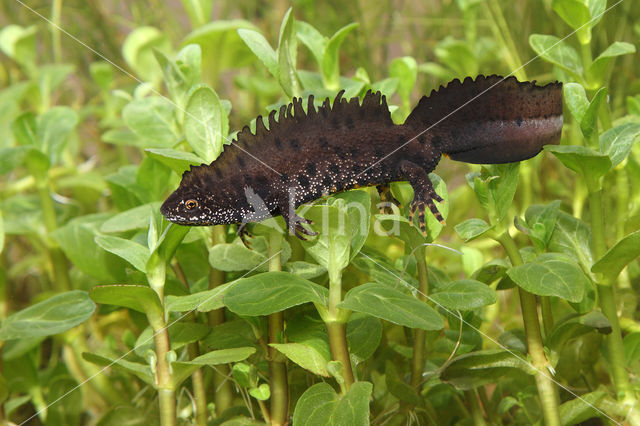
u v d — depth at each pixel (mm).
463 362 476
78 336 568
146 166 528
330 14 789
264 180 451
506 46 653
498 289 486
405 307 427
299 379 500
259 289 436
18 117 575
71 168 705
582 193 577
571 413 476
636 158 531
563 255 460
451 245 601
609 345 477
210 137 472
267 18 819
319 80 542
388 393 510
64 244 529
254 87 646
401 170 461
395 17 826
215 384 508
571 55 516
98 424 515
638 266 550
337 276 442
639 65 623
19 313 469
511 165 470
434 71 704
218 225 473
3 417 530
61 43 857
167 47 699
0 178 777
